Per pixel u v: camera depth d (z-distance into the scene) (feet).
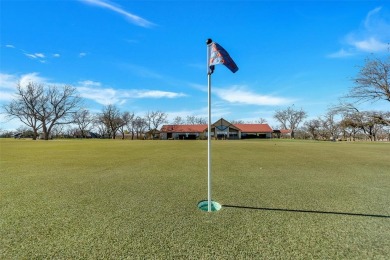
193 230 9.37
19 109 150.51
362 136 164.14
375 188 16.34
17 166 26.37
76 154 40.78
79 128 226.79
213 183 17.72
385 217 10.87
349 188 16.31
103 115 230.07
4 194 14.66
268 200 13.41
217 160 31.81
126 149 53.01
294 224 10.02
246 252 7.77
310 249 7.97
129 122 242.37
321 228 9.64
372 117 104.99
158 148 56.29
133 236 8.84
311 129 201.87
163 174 21.31
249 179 19.22
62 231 9.28
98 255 7.56
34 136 156.46
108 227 9.63
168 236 8.84
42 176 20.47
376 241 8.55
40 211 11.57
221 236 8.86
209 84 12.27
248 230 9.39
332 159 33.32
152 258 7.41
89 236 8.86
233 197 13.97
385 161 31.19
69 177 19.99
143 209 11.81
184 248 7.99
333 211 11.64
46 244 8.27
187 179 19.15
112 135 240.73
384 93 84.94
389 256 7.55
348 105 101.76
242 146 66.28
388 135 153.17
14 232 9.22
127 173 21.84
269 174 21.40
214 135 205.87
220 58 11.40
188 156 36.99
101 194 14.61
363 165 27.32
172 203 12.80
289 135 240.73
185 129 222.89
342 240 8.62
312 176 20.54
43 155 39.09
